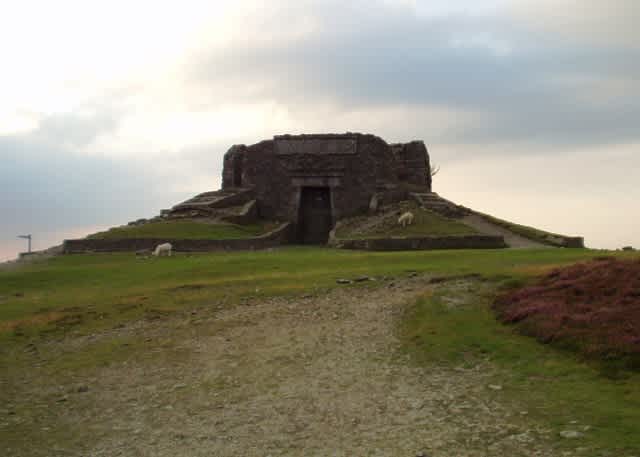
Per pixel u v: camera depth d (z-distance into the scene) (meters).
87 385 22.17
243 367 22.67
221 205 74.94
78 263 51.00
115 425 18.50
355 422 17.25
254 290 34.12
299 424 17.44
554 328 22.00
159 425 18.22
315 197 79.75
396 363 21.77
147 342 26.73
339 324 26.78
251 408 18.88
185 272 41.59
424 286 31.58
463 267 35.94
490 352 21.64
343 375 21.02
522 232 60.41
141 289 37.06
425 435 16.02
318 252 53.16
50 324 30.56
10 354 26.70
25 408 20.39
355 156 77.31
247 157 79.00
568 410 16.45
